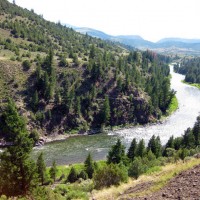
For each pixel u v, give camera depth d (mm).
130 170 45688
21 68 156000
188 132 100000
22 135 29047
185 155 58500
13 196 26562
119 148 88188
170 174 20469
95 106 155000
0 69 150375
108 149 116875
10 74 150250
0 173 28859
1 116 118188
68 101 147125
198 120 109938
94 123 150250
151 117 162000
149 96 177125
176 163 26828
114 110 157125
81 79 164500
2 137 111500
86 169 79812
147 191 17000
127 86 169250
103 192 23016
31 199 25500
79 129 143250
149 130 146375
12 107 29672
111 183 31156
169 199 13914
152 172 26672
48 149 116500
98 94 163250
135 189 19797
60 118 143500
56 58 182625
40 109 141875
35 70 156250
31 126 132375
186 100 199625
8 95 140375
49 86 147125
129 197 16969
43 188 27500
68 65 170250
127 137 134375
